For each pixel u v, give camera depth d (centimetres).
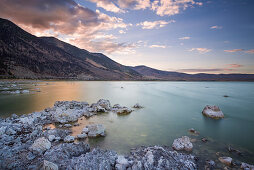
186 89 9269
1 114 2652
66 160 1148
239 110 3525
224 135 1984
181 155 1354
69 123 2245
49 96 4934
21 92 5559
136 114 2980
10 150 1289
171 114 3059
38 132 1756
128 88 9394
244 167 1210
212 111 2958
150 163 1117
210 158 1372
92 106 3294
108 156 1230
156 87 10744
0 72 12381
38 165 1059
